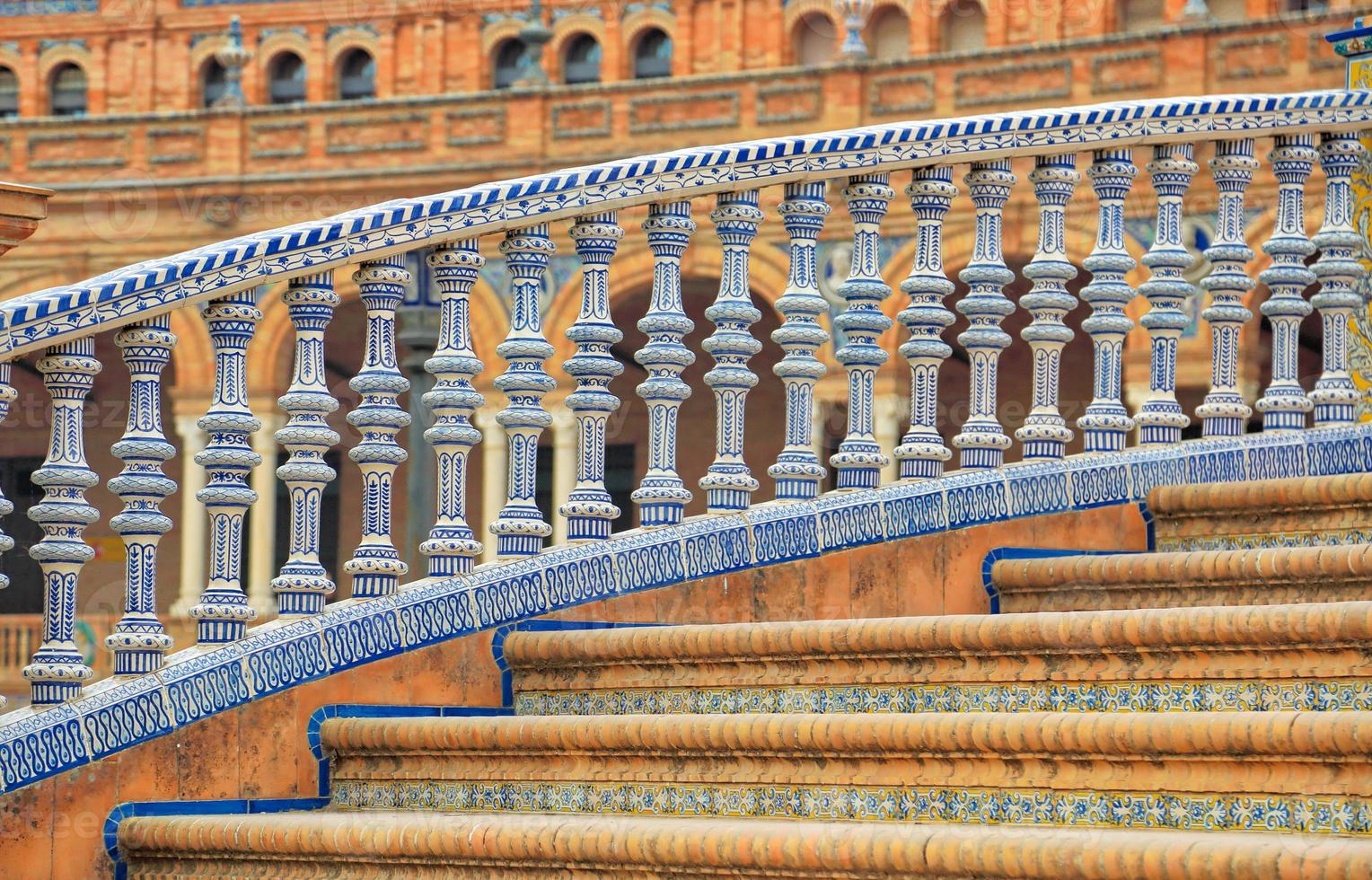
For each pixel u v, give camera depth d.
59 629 7.32
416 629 7.87
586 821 6.39
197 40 50.38
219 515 7.62
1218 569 7.82
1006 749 6.17
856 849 5.70
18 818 7.09
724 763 6.81
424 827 6.54
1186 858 5.13
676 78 44.72
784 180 8.55
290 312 7.78
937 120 8.83
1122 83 40.44
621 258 43.16
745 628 7.45
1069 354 39.19
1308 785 5.61
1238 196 9.57
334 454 40.78
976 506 8.80
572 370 8.28
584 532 8.28
